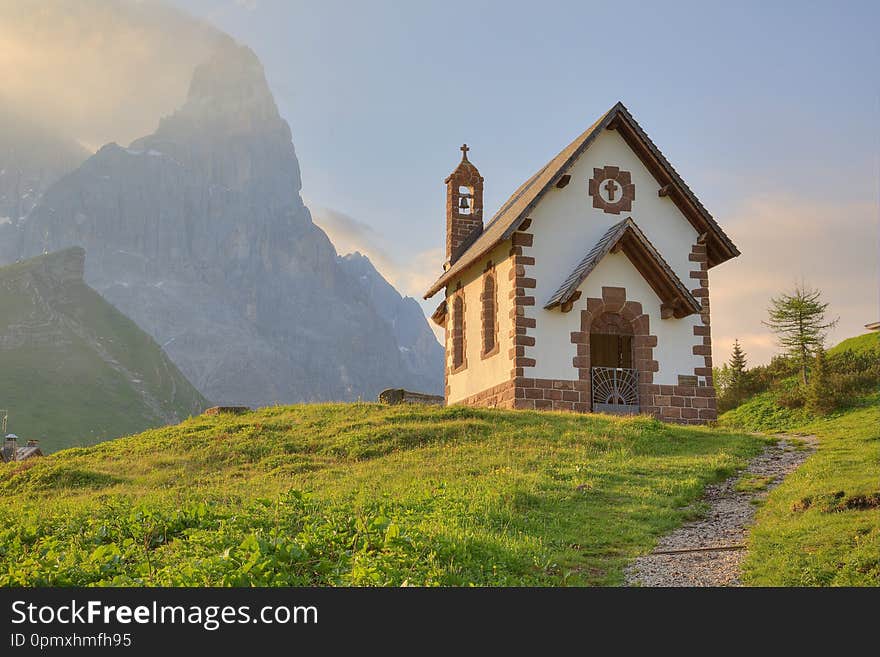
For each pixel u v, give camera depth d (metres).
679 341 30.47
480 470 20.55
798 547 13.22
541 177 33.56
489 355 31.69
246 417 30.61
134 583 10.69
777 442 24.30
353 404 30.66
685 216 31.83
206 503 17.41
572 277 29.73
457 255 39.81
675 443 23.77
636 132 31.33
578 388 29.36
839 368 37.59
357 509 15.74
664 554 14.05
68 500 19.80
